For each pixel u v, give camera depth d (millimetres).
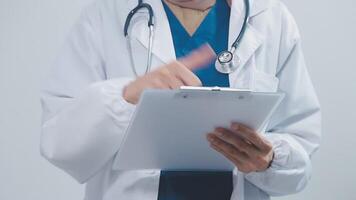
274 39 1103
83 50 1071
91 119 889
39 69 1577
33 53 1577
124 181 985
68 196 1574
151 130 812
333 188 1634
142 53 1053
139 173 982
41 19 1591
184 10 1094
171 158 912
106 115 882
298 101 1089
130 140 828
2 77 1559
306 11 1650
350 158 1643
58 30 1597
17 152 1553
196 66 1012
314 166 1626
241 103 761
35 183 1558
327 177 1630
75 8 1611
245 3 1115
